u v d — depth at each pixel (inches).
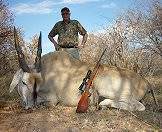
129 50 196.2
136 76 136.3
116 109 127.0
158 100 144.2
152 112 125.9
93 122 111.7
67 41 146.7
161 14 196.2
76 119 115.1
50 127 109.1
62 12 147.0
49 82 134.3
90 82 125.7
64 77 134.9
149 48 195.9
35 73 132.6
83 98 122.3
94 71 127.4
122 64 192.9
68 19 147.4
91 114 120.2
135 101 130.8
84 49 218.8
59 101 135.3
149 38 197.3
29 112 126.6
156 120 116.0
